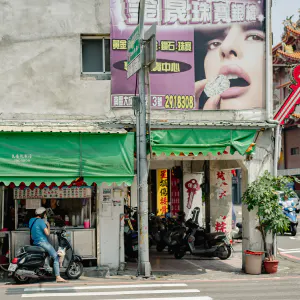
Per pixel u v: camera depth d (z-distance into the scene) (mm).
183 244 14164
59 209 12016
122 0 11789
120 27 11750
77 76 11617
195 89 11914
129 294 9078
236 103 12047
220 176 16531
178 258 14352
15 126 10812
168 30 11875
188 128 11172
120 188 12008
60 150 10359
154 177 22922
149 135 10852
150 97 11508
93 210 12070
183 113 11820
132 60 11086
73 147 10414
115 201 11977
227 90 12031
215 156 12219
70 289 9648
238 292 9258
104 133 10500
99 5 11797
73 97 11578
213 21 12078
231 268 12609
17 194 11711
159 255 15078
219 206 16500
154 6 11859
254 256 11586
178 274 11633
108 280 10742
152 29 10469
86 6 11766
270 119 12094
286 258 14617
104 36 11914
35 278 10695
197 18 12023
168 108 11758
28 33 11570
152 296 8859
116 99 11656
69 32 11680
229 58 12078
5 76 11461
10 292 9344
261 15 12258
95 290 9523
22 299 8617
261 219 11805
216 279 10969
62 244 10758
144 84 10945
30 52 11555
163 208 21984
